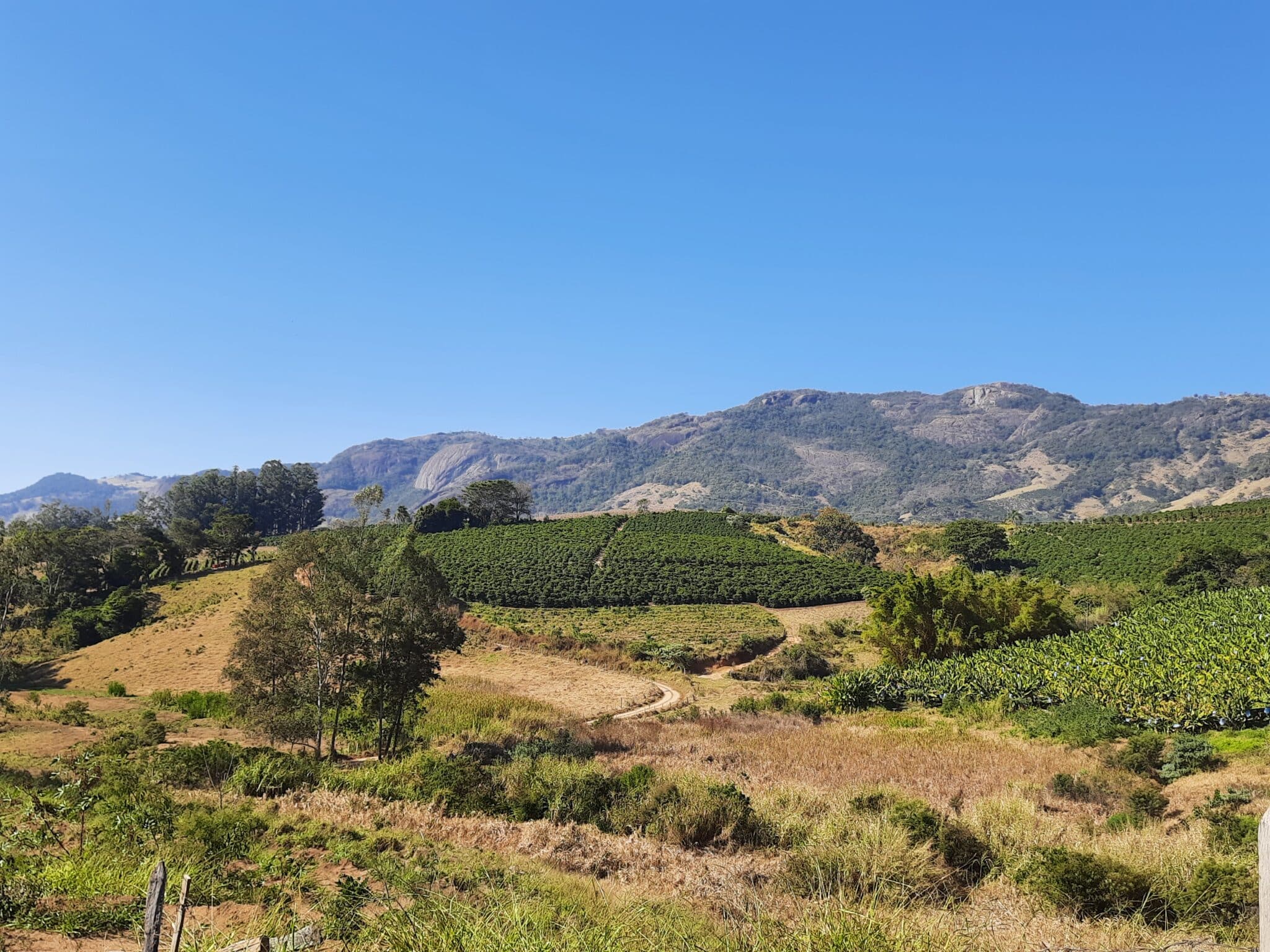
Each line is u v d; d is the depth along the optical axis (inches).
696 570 3791.8
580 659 2613.2
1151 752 951.6
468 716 1566.2
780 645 2908.5
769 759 1107.3
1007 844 595.8
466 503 5290.4
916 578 2234.3
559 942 281.9
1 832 460.4
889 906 362.6
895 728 1444.4
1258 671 1189.1
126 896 376.2
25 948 296.8
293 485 7194.9
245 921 362.9
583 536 4495.6
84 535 3914.9
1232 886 415.8
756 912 371.9
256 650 1238.3
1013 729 1326.3
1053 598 2250.2
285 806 676.7
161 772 810.2
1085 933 381.4
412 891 362.3
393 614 1234.0
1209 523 4264.3
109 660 2659.9
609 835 666.8
